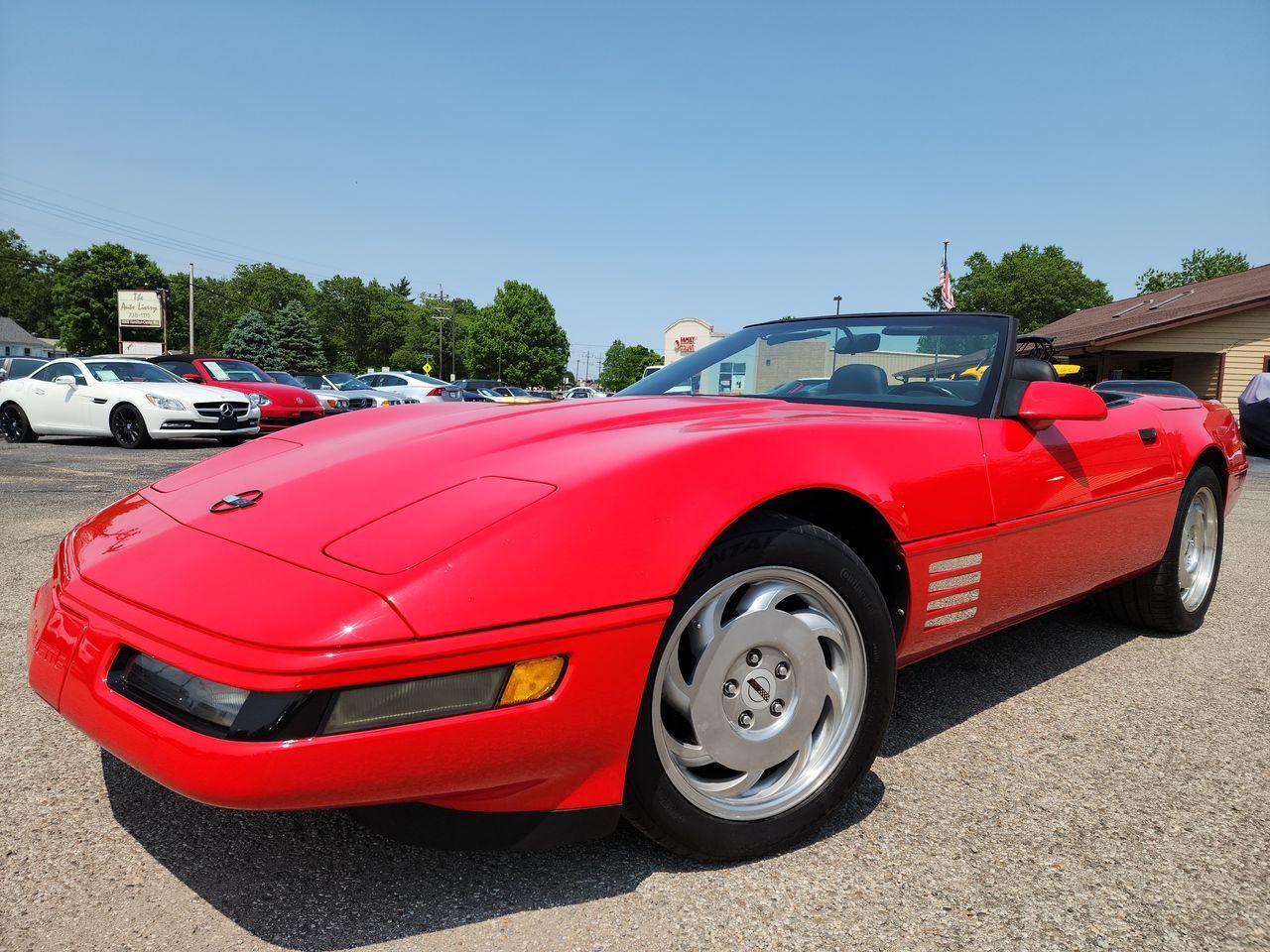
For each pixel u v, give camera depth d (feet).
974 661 8.98
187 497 5.37
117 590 4.39
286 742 3.63
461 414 6.62
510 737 4.00
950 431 6.28
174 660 3.89
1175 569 9.42
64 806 5.58
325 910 4.50
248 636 3.77
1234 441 11.02
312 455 5.70
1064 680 8.39
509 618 3.95
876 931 4.38
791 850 5.18
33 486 20.15
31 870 4.85
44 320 292.40
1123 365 73.67
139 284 231.91
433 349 303.27
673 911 4.53
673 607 4.40
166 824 5.38
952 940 4.32
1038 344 12.44
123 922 4.37
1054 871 4.97
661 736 4.56
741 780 4.97
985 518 6.26
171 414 32.32
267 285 291.38
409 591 3.85
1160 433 8.95
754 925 4.42
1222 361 59.88
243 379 42.11
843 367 8.00
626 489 4.45
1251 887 4.84
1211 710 7.60
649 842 5.27
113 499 18.11
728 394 8.40
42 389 34.76
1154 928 4.44
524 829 4.33
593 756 4.30
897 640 5.91
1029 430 6.96
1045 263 173.37
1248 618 10.92
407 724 3.80
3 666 8.10
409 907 4.54
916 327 7.82
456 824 4.22
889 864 5.03
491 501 4.38
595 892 4.70
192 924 4.37
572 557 4.15
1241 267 186.70
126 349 158.30
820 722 5.36
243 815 5.50
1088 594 8.36
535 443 5.25
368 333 317.63
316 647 3.67
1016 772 6.31
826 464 5.25
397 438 5.78
